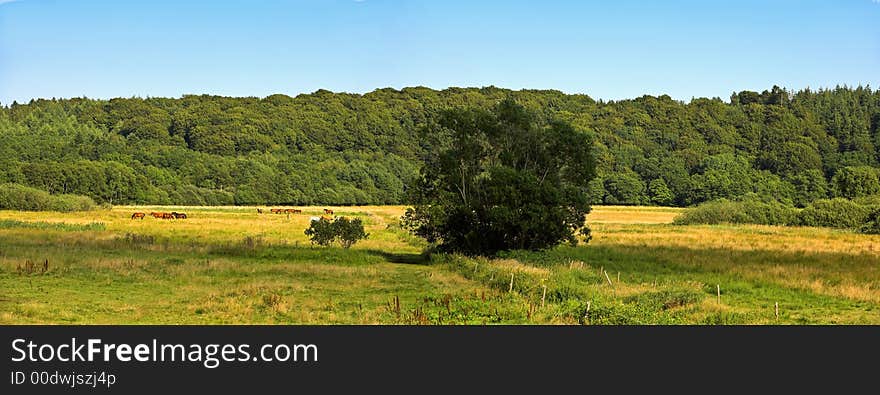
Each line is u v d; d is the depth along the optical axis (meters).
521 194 42.88
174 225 74.06
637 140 186.00
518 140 45.50
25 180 126.25
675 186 149.75
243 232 64.88
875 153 183.00
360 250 49.00
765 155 172.00
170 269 33.06
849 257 43.88
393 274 35.12
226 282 30.16
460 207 43.44
